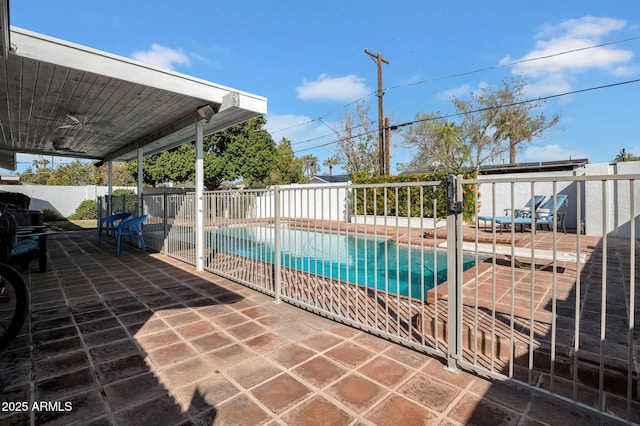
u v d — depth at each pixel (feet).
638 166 25.53
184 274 17.57
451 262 7.66
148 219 26.17
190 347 8.96
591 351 7.30
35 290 14.44
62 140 27.20
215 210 18.15
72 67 12.56
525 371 7.63
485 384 7.16
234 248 16.53
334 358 8.34
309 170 154.20
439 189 8.75
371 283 19.49
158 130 23.68
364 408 6.37
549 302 10.93
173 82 15.23
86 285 15.31
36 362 8.15
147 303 12.69
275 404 6.50
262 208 15.49
